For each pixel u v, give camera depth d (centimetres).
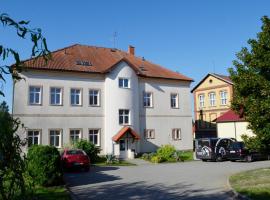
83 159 2339
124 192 1439
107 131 3450
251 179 1612
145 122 3778
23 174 324
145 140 3753
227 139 3219
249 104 1434
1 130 304
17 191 313
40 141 3164
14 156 311
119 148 3441
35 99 3194
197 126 5669
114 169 2522
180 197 1293
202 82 5662
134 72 3644
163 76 3941
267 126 1399
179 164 2886
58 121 3266
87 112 3412
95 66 3566
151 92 3862
